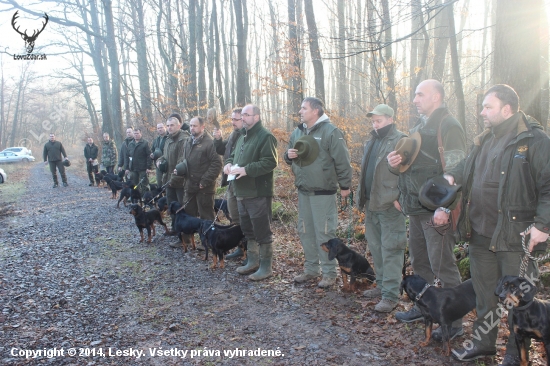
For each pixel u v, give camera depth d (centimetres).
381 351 351
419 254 392
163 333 391
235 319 421
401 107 973
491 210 299
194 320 419
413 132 383
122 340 377
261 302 463
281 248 670
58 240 747
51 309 439
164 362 340
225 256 632
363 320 410
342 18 1141
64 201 1252
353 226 682
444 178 320
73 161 3675
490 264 314
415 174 358
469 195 318
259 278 530
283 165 999
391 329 389
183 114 1544
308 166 471
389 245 420
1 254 646
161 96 1609
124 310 444
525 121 282
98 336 383
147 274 562
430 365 326
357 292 478
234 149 595
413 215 371
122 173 1335
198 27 1741
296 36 1068
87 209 1096
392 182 407
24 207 1142
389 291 423
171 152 729
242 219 548
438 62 1291
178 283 527
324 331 390
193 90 1548
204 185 624
